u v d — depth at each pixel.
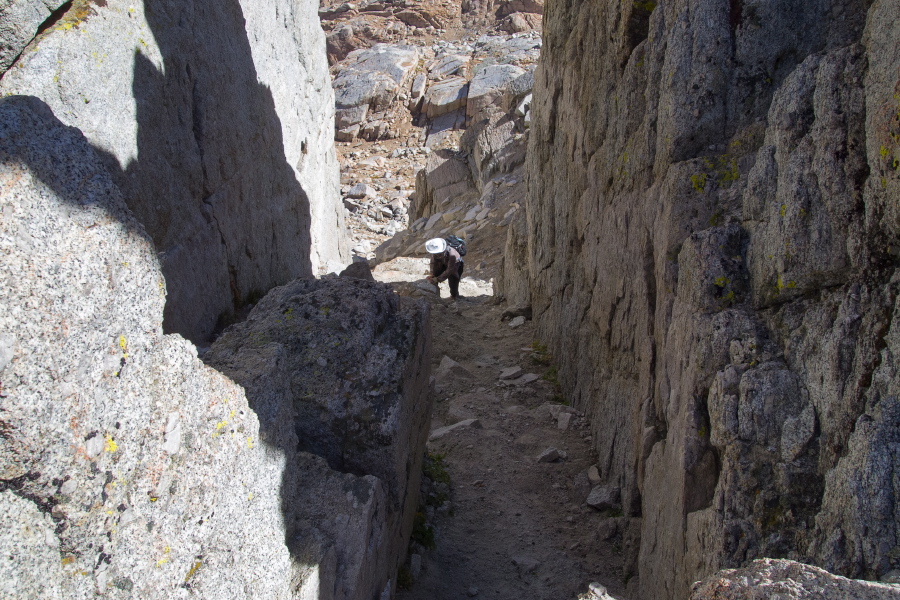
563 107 7.14
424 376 4.06
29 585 1.57
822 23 3.79
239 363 2.72
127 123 4.58
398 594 3.81
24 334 1.51
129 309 1.82
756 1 3.82
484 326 9.08
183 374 2.04
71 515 1.64
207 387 2.16
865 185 2.63
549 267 7.68
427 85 29.23
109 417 1.74
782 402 2.80
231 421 2.26
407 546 4.10
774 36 3.81
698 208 3.75
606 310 5.35
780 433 2.78
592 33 5.97
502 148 17.75
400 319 3.76
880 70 2.57
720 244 3.36
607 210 5.36
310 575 2.56
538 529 4.75
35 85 3.79
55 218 1.62
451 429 5.94
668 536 3.45
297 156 9.35
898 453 2.25
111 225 1.77
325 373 3.46
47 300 1.56
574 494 5.13
